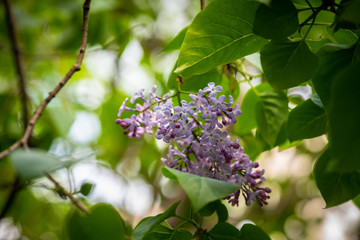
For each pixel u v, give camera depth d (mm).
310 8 596
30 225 1217
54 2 1132
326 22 629
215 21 626
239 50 645
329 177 645
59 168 540
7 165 886
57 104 958
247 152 824
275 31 597
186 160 651
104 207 585
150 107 677
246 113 791
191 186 579
